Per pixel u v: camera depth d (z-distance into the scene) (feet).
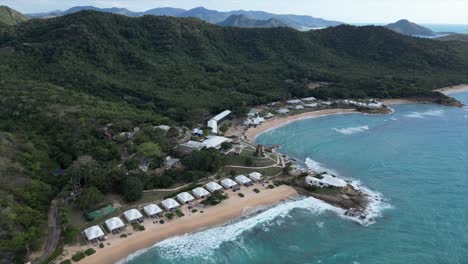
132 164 326.65
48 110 402.52
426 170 366.84
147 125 412.98
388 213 284.61
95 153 337.72
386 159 398.83
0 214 228.02
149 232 253.85
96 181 290.76
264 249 242.37
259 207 293.43
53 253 219.61
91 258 223.71
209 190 311.68
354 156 409.28
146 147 351.25
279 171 359.46
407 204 298.56
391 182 340.59
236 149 410.72
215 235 256.52
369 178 350.23
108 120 405.18
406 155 410.31
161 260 229.86
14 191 256.73
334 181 320.91
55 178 302.45
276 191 319.27
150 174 326.44
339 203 298.15
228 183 320.29
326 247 244.22
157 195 302.04
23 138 343.26
